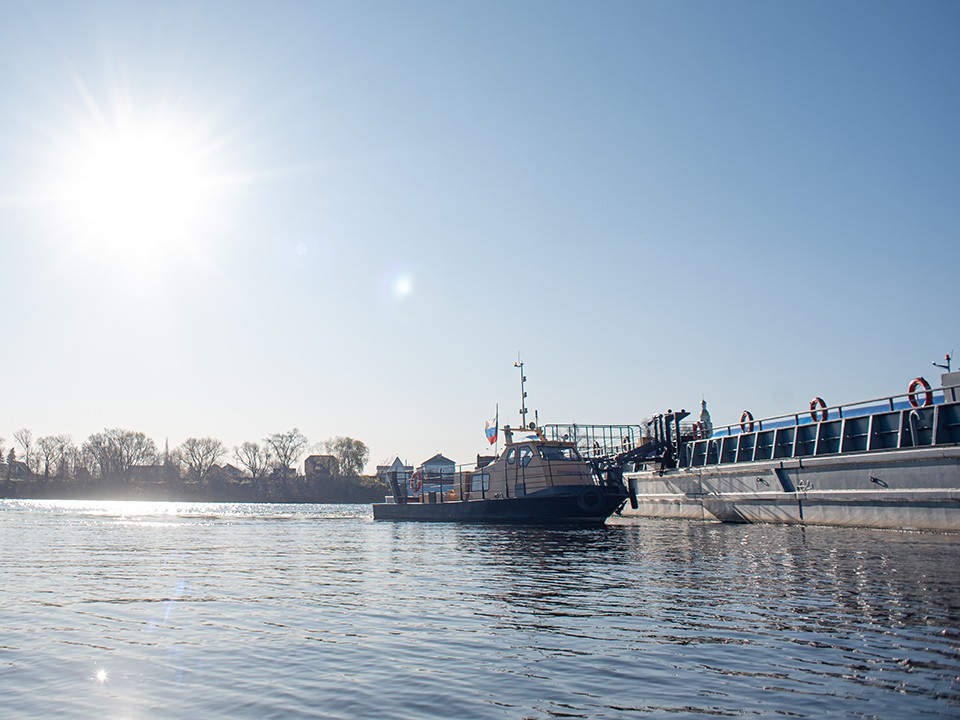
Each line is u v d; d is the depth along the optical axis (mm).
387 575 15992
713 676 7027
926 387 25453
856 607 10305
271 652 8477
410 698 6602
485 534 30375
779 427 32531
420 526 39125
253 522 49406
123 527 41781
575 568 16469
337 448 142750
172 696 6805
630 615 10305
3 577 16297
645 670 7328
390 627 9875
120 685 7184
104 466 147000
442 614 10812
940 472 22922
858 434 27656
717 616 9938
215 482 144625
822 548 19125
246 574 16547
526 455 37062
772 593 11766
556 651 8266
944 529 22891
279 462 143750
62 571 17578
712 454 38094
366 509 96750
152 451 151875
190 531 37094
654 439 41500
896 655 7598
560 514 34938
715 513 35469
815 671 7078
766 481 31500
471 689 6844
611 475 37219
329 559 20172
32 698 6793
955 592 11461
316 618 10641
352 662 7949
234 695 6805
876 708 6000
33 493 140875
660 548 20969
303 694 6793
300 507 109000
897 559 16094
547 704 6355
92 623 10469
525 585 13828
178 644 8977
